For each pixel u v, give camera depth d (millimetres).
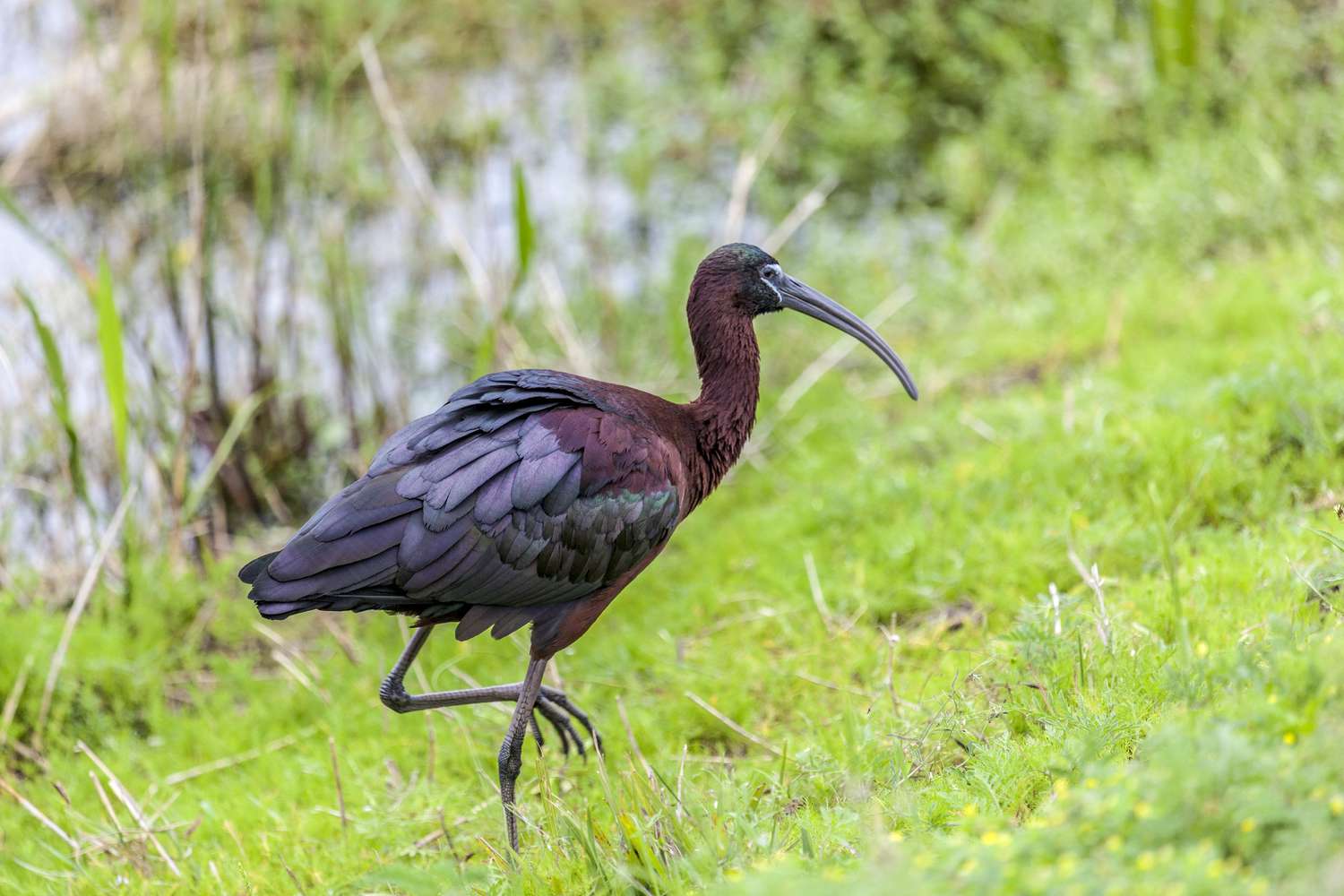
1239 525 9914
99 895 8469
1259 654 6770
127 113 18047
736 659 10078
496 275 15492
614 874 6988
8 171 18484
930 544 10711
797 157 19203
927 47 19562
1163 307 14109
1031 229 16359
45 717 10828
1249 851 5086
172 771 10367
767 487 13266
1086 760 6555
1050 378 13320
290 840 8875
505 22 21969
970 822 6230
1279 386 10812
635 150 18828
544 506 7973
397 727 10352
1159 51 17141
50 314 15055
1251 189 15273
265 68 19828
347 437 14977
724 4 21469
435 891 6855
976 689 8492
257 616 12461
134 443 13992
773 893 5273
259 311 14836
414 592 7875
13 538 13602
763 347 15828
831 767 7953
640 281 17328
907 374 9562
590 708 10211
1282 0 17578
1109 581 9141
